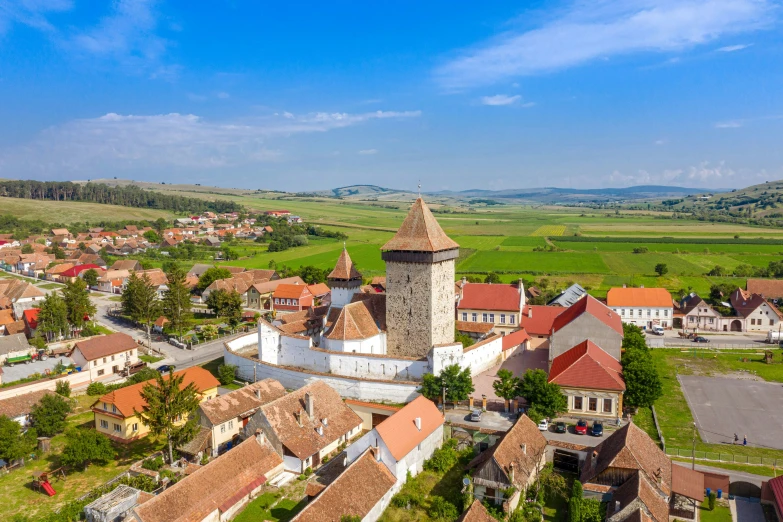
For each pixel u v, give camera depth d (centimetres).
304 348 9050
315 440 6488
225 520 5259
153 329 13338
